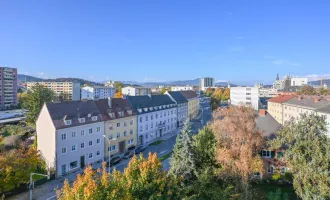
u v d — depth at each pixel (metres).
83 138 46.22
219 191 29.30
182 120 94.19
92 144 48.25
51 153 41.81
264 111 44.69
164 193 21.80
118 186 18.47
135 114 60.84
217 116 39.59
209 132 37.41
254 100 129.38
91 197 15.56
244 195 28.41
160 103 76.75
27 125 79.56
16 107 143.25
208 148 35.56
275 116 97.38
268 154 37.12
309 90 129.75
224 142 33.19
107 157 52.00
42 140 43.28
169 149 59.34
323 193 22.41
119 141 55.53
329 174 22.56
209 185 31.25
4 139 55.84
